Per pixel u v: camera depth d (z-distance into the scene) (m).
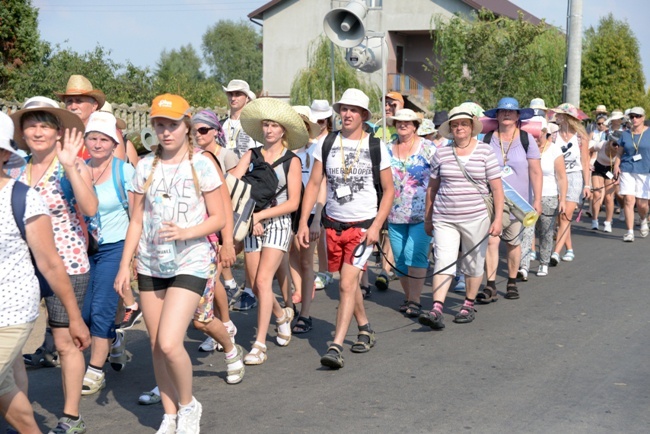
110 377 6.23
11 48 19.08
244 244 6.74
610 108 42.09
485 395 5.71
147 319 4.86
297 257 8.29
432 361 6.57
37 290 4.00
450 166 7.46
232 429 5.09
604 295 9.19
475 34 21.56
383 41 11.24
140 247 4.85
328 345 7.14
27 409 4.24
